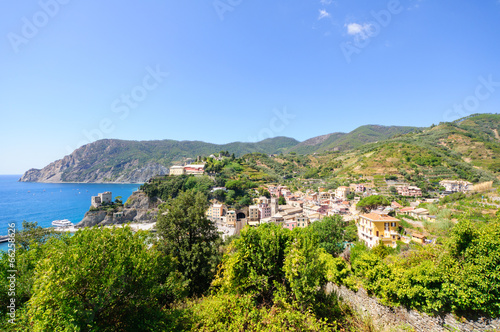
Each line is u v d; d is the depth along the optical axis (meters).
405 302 10.71
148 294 9.52
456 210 40.38
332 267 15.23
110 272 7.93
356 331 9.98
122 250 9.06
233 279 10.55
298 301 9.57
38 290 6.81
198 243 17.58
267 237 11.09
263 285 10.52
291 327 7.99
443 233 31.44
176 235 17.39
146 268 9.48
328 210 75.69
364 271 12.79
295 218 71.00
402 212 50.31
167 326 8.77
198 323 8.84
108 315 8.57
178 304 12.36
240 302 9.20
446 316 9.50
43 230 19.98
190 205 18.67
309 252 9.92
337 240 32.25
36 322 6.65
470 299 8.84
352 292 13.45
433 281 9.91
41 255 9.01
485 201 40.62
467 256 9.53
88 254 7.89
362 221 39.88
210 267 17.12
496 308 8.42
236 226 81.12
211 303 9.95
